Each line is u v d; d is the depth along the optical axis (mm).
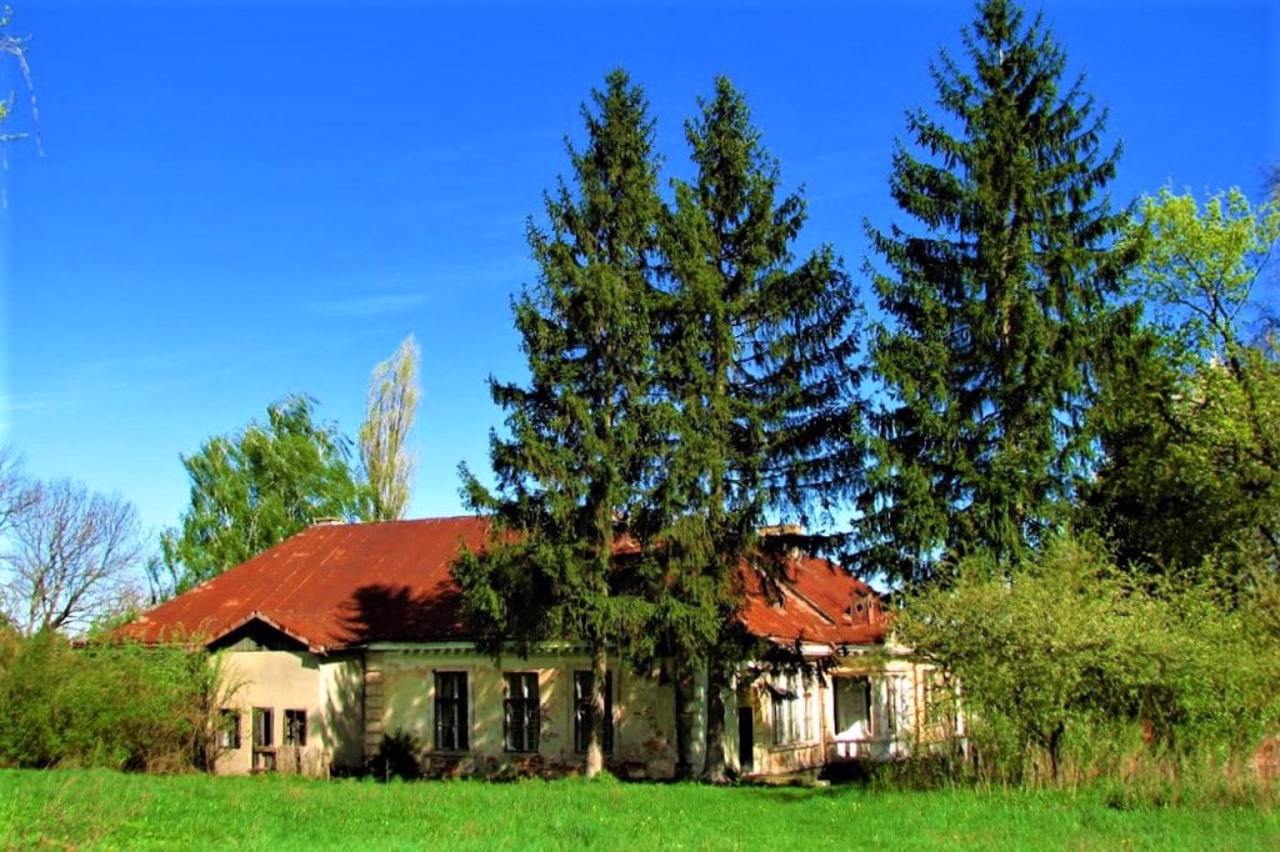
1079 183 25797
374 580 33750
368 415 51500
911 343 24641
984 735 19281
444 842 15055
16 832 15094
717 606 24406
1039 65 25969
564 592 23969
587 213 24906
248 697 30578
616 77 25312
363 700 31062
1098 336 24906
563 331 24359
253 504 51281
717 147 25969
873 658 24719
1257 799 16781
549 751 28688
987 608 18938
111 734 27469
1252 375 28594
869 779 21516
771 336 25375
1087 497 27406
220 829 16312
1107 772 18391
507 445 24141
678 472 23266
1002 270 25125
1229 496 28641
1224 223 32469
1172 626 18812
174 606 34844
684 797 20391
